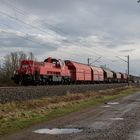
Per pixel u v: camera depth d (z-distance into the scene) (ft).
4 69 305.53
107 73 335.06
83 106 114.73
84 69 254.47
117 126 63.62
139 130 57.98
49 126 64.49
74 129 60.34
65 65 215.72
